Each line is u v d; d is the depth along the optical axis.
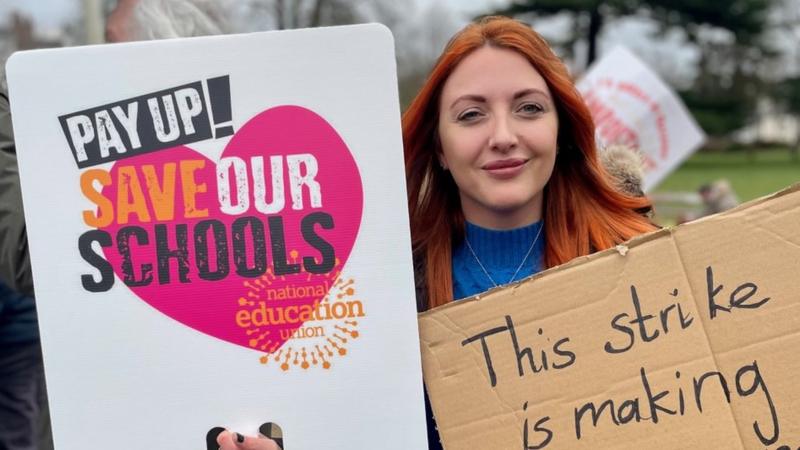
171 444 1.54
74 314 1.54
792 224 1.50
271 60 1.50
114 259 1.53
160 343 1.53
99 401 1.54
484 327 1.57
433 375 1.58
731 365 1.50
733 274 1.52
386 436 1.53
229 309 1.53
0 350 2.71
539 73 1.69
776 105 31.89
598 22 29.33
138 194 1.52
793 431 1.47
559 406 1.54
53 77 1.51
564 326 1.55
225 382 1.54
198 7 2.21
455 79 1.69
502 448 1.55
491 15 1.83
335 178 1.51
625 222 1.85
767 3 29.78
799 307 1.48
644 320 1.53
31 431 2.78
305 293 1.53
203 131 1.51
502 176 1.67
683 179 26.55
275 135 1.51
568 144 1.84
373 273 1.52
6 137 1.80
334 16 18.91
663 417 1.51
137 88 1.51
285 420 1.53
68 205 1.53
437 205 1.89
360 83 1.50
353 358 1.53
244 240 1.52
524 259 1.82
